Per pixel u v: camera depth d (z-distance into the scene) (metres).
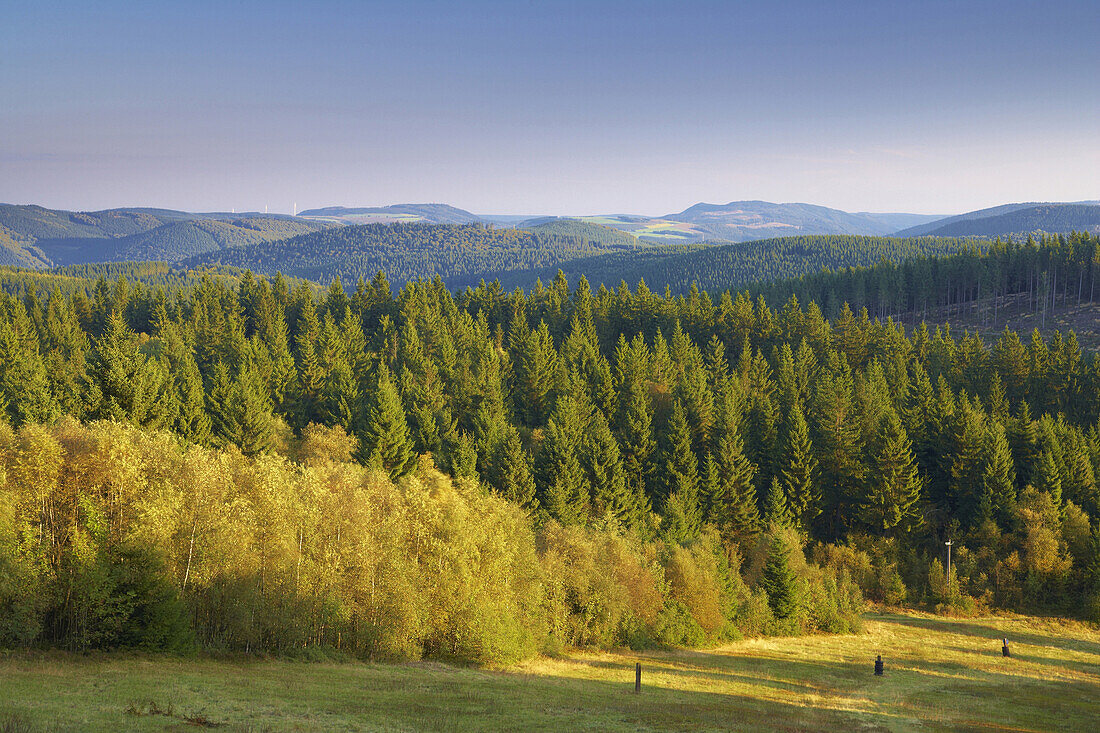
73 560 38.41
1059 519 90.56
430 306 174.62
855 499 102.69
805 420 110.62
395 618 49.09
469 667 49.72
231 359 136.12
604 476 94.50
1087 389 128.88
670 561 71.75
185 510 44.47
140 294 184.25
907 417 112.56
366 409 107.81
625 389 126.69
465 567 53.06
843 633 77.38
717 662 60.47
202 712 27.34
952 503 104.94
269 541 46.09
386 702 33.28
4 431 46.03
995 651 70.25
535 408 126.00
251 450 94.81
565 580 63.59
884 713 44.12
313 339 148.88
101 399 74.88
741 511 96.31
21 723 22.77
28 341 142.00
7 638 36.19
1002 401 123.88
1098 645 74.25
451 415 117.12
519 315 166.62
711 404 115.69
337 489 56.38
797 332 161.12
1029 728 42.66
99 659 36.22
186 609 41.56
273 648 44.94
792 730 35.78
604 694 42.50
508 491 89.88
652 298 177.62
